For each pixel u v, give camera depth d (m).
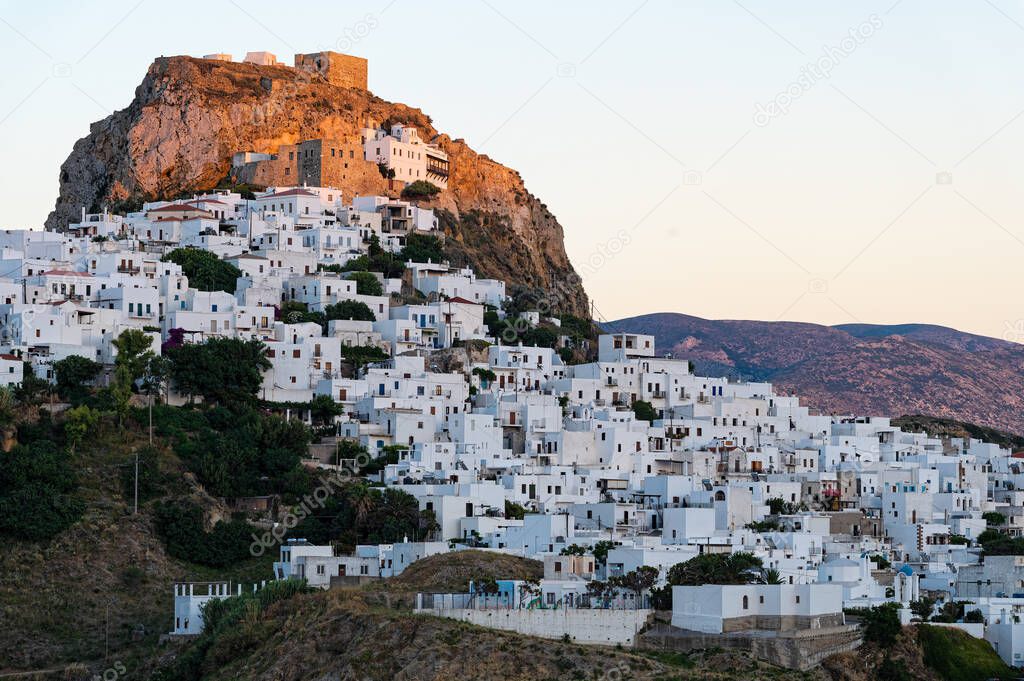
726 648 190.50
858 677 189.88
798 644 189.50
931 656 197.00
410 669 188.62
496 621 198.38
